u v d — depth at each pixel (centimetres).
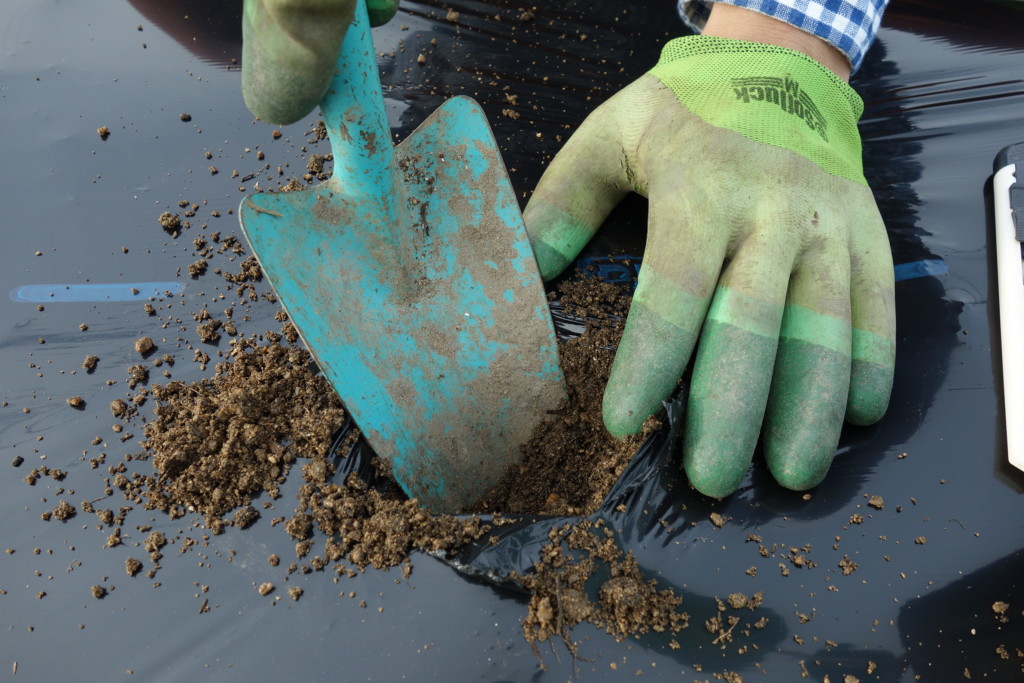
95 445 41
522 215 44
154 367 43
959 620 38
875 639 37
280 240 38
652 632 37
